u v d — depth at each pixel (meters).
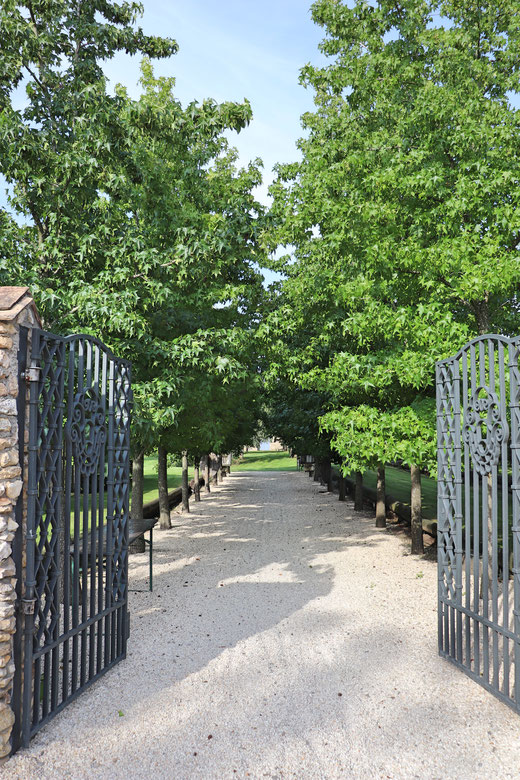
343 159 9.98
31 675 3.98
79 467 4.89
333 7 10.93
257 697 4.66
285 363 11.12
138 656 5.61
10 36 7.89
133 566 9.64
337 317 10.47
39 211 8.38
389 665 5.32
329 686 4.86
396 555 10.24
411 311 8.20
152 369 9.54
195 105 9.94
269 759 3.75
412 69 9.46
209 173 13.30
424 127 8.81
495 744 3.92
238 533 12.93
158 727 4.18
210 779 3.54
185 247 8.55
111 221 9.09
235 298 10.64
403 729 4.13
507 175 7.61
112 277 8.06
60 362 4.56
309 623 6.54
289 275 12.82
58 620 4.41
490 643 6.04
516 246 8.41
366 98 10.45
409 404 9.98
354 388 9.63
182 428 11.31
